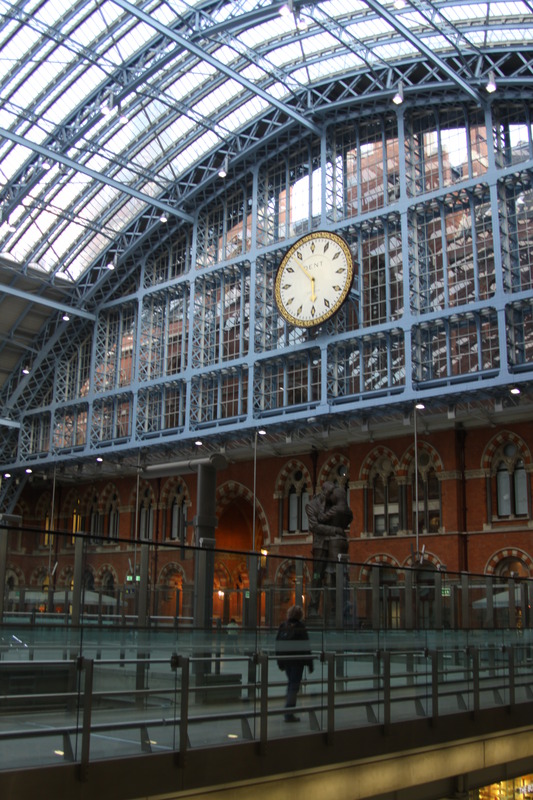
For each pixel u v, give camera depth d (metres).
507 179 44.12
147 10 45.28
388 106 48.62
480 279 45.06
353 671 15.35
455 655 18.02
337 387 48.66
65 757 11.12
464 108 46.59
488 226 45.19
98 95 49.97
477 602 20.80
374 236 49.69
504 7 41.75
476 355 44.22
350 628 15.91
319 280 49.03
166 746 12.16
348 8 44.81
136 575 15.12
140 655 12.07
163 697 12.23
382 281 48.75
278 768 13.53
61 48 48.19
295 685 14.20
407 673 16.59
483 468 46.25
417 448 47.72
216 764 12.66
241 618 15.73
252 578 15.96
